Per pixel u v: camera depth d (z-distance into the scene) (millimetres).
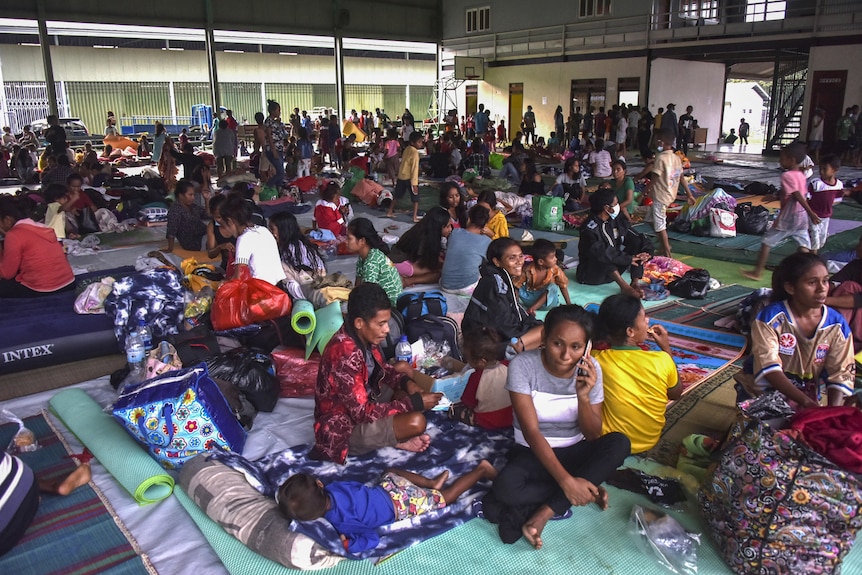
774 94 21578
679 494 3156
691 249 8344
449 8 29125
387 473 3182
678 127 20984
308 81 35219
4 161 16359
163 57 31484
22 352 4574
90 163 12945
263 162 14250
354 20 25703
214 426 3367
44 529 2973
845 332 3260
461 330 4816
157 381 3461
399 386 3920
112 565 2746
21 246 5438
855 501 2434
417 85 38594
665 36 22594
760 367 3270
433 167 16625
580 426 3102
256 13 22812
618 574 2686
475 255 6281
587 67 25359
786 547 2525
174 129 28391
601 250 6418
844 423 2580
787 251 8133
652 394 3389
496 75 28750
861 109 19125
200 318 4957
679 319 5648
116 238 9242
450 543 2873
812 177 6934
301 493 2740
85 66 30031
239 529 2826
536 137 25719
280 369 4348
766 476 2533
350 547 2756
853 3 18828
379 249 5445
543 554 2799
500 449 3545
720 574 2676
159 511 3107
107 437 3514
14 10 18547
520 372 3080
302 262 5793
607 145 20984
